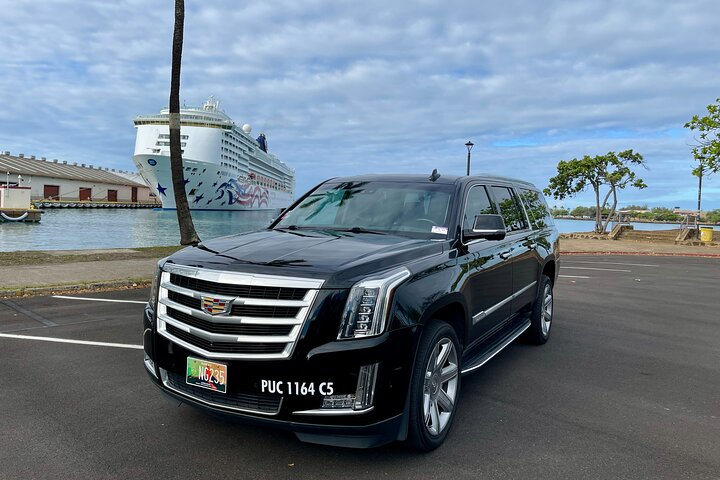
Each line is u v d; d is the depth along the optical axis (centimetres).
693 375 504
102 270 1091
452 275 356
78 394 416
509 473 303
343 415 275
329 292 279
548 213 680
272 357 277
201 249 344
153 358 329
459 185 438
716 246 2716
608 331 693
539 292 584
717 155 2762
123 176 12781
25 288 860
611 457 327
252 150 8375
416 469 304
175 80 1277
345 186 479
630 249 2441
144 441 334
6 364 491
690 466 317
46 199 8981
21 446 325
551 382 474
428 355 314
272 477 291
